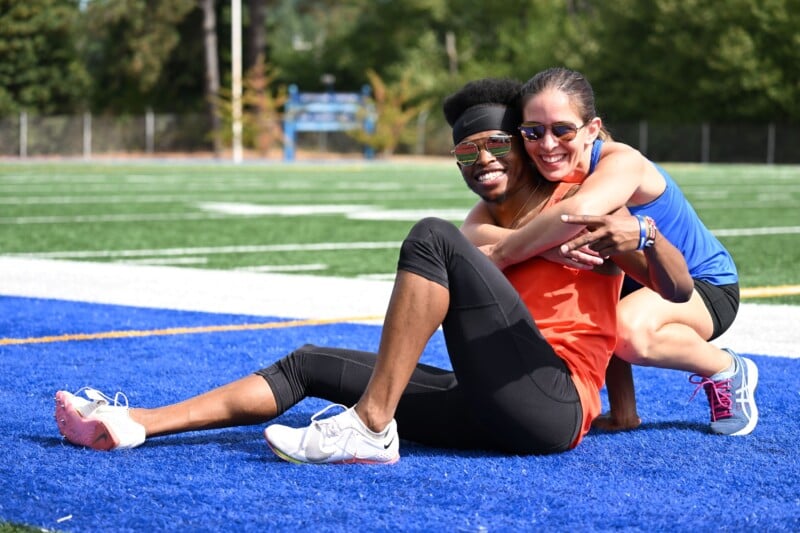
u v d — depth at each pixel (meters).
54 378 6.64
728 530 3.90
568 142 4.84
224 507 4.11
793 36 56.44
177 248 15.17
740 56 57.25
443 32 78.00
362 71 76.69
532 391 4.68
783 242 16.38
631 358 5.25
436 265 4.57
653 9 61.88
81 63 71.38
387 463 4.76
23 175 37.91
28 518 3.95
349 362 4.96
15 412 5.72
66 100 68.81
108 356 7.41
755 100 58.72
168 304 9.91
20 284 11.20
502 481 4.50
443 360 7.46
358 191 30.41
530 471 4.66
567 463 4.80
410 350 4.65
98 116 74.31
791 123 58.56
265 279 11.79
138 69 70.62
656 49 62.56
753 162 57.50
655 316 5.21
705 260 5.55
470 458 4.88
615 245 4.48
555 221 4.73
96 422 4.89
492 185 4.99
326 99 58.72
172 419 4.95
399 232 17.92
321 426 4.73
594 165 5.07
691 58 60.69
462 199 27.02
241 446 5.09
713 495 4.34
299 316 9.30
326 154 64.56
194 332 8.44
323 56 78.50
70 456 4.83
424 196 28.23
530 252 4.82
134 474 4.55
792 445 5.21
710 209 23.59
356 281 11.68
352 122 59.19
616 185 4.85
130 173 40.81
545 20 74.12
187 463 4.75
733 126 58.19
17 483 4.38
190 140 65.50
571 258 4.55
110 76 74.25
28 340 8.00
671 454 5.01
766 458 4.96
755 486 4.49
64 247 15.14
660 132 59.59
